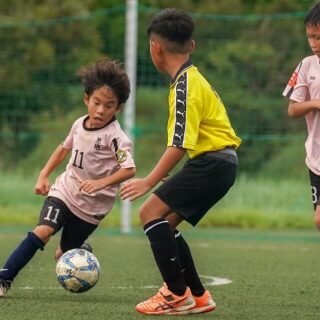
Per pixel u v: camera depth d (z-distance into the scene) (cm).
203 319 1777
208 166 1791
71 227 2058
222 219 4762
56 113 6319
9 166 6069
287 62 6206
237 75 6197
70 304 1931
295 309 1941
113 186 2052
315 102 1869
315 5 1834
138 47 6356
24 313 1792
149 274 2555
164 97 6469
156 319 1759
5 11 6750
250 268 2769
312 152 1911
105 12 6219
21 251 2000
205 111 1797
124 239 3769
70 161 2053
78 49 6538
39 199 5019
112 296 2086
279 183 5209
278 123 6003
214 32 6512
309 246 3606
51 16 6725
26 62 6328
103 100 1959
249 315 1847
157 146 6356
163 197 1792
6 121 6247
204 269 2733
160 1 6794
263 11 6675
